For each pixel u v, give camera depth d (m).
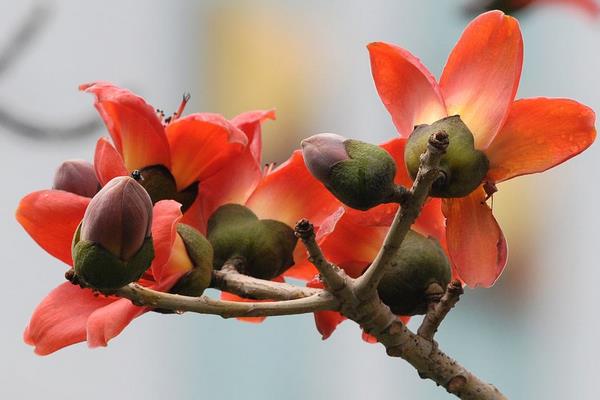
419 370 3.31
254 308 3.28
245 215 3.37
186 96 3.42
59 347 3.30
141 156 3.36
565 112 3.31
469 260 3.33
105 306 3.29
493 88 3.31
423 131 3.31
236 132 3.36
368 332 3.30
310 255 3.28
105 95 3.35
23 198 3.30
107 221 3.25
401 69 3.33
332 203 3.37
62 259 3.31
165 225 3.28
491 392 3.31
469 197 3.33
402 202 3.28
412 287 3.34
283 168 3.37
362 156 3.28
